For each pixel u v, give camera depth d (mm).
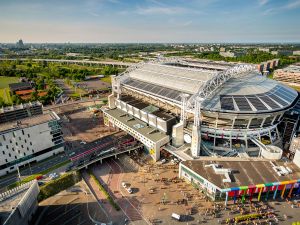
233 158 112750
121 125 151250
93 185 109125
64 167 120062
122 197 101125
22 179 111625
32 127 121062
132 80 184625
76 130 166000
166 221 87938
